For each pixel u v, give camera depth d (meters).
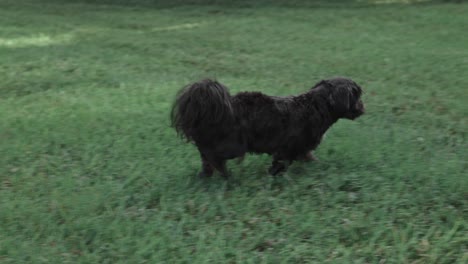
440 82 4.75
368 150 3.79
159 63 5.50
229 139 3.55
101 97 4.59
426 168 3.60
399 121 4.19
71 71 5.18
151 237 3.26
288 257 3.16
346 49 5.89
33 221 3.36
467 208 3.36
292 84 4.82
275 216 3.36
